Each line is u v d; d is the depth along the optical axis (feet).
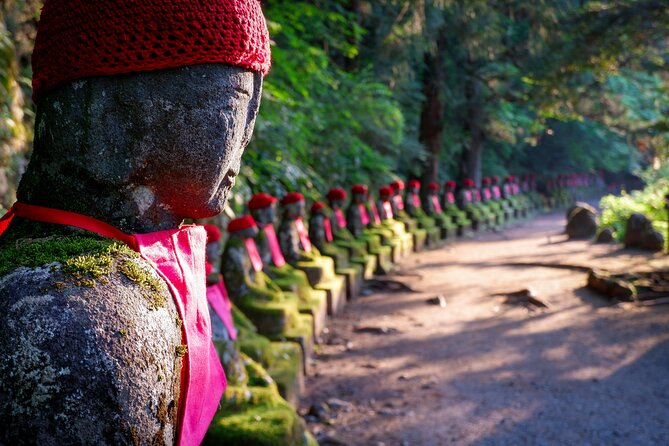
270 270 22.88
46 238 3.25
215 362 3.92
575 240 48.88
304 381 18.99
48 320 2.72
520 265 38.83
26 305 2.76
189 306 3.39
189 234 3.64
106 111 3.27
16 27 15.62
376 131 41.37
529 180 88.99
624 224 46.78
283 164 27.53
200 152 3.35
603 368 20.06
